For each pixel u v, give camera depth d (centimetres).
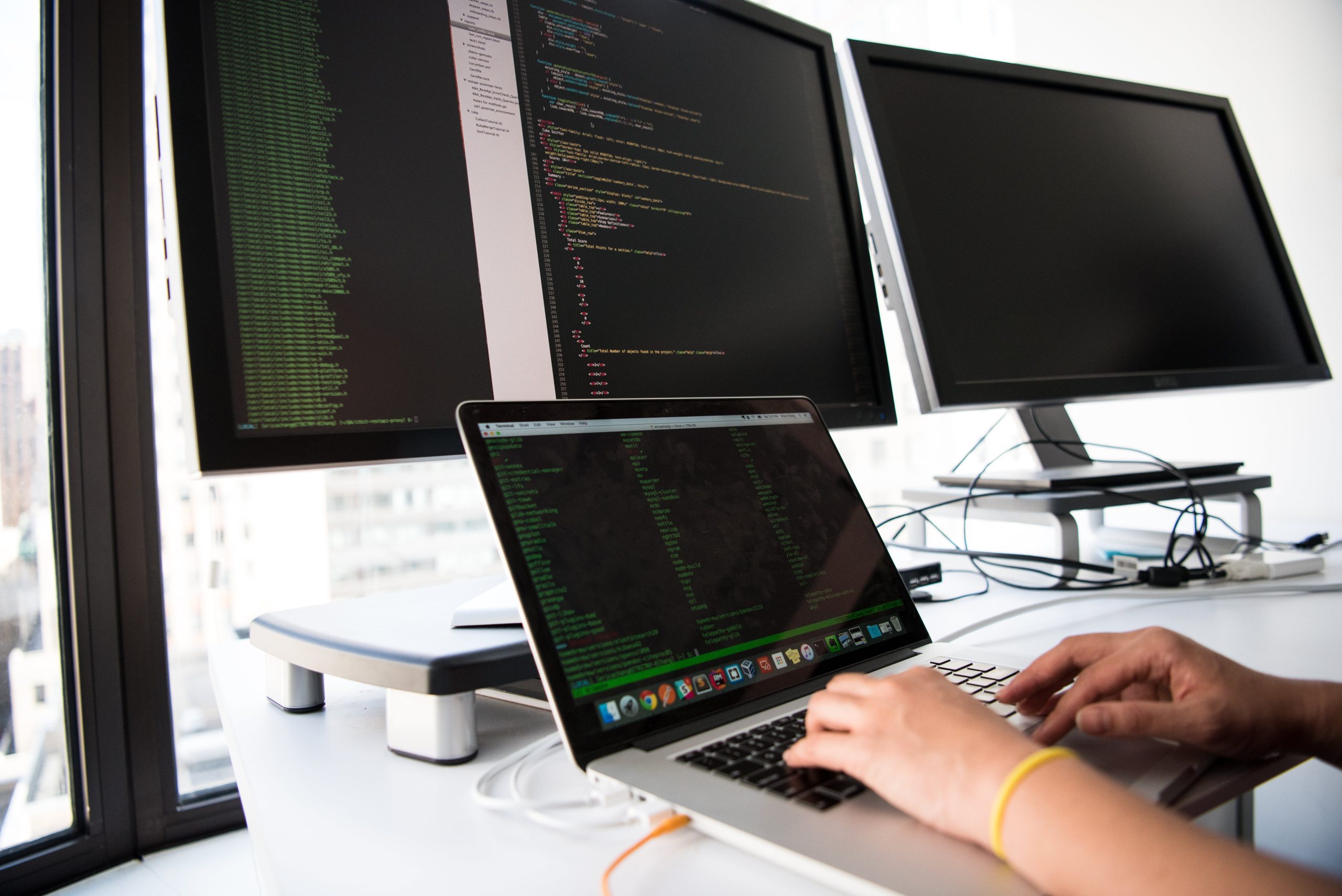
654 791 39
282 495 136
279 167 60
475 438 49
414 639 54
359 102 64
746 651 52
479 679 50
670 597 51
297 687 60
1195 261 121
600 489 52
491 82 71
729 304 83
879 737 38
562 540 48
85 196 108
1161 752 44
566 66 76
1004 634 76
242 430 56
